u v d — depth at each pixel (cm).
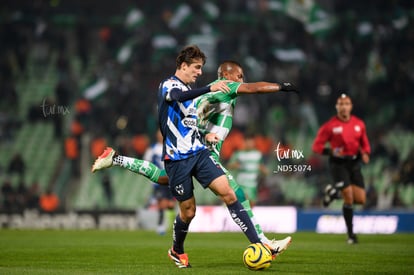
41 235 5412
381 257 3275
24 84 9731
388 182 8006
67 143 8506
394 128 9019
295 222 6216
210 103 2673
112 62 9738
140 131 8900
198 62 2559
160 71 9681
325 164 8081
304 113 9106
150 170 2750
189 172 2530
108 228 6812
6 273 2514
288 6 10138
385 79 9456
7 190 7769
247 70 9600
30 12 10175
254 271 2564
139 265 2884
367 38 9800
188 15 10031
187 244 4269
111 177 8444
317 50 9825
